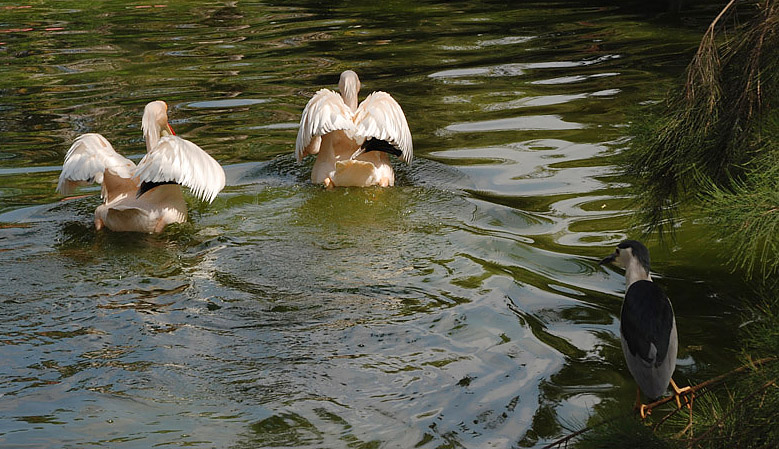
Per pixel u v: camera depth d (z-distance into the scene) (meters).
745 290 8.73
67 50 21.81
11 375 7.32
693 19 23.08
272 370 7.43
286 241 10.17
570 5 26.28
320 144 12.76
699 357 7.48
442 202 11.38
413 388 7.12
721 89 8.23
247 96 17.00
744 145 8.11
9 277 9.20
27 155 13.60
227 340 7.92
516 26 23.34
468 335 7.97
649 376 6.09
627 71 17.83
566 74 17.84
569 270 9.35
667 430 6.39
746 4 23.61
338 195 11.66
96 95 17.25
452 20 24.64
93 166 10.71
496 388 7.11
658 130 8.70
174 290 8.91
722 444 5.70
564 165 12.65
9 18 26.83
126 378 7.30
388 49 21.03
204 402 6.95
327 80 18.08
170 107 16.28
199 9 28.00
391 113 12.21
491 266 9.42
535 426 6.57
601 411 6.75
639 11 24.70
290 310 8.47
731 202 7.14
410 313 8.38
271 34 23.41
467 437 6.44
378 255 9.72
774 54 8.02
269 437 6.47
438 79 17.94
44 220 10.97
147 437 6.46
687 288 8.83
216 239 10.26
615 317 8.33
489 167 12.68
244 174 12.66
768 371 6.09
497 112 15.41
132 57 20.83
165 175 10.13
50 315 8.38
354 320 8.25
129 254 9.87
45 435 6.48
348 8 27.44
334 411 6.81
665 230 10.26
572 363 7.49
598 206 11.12
